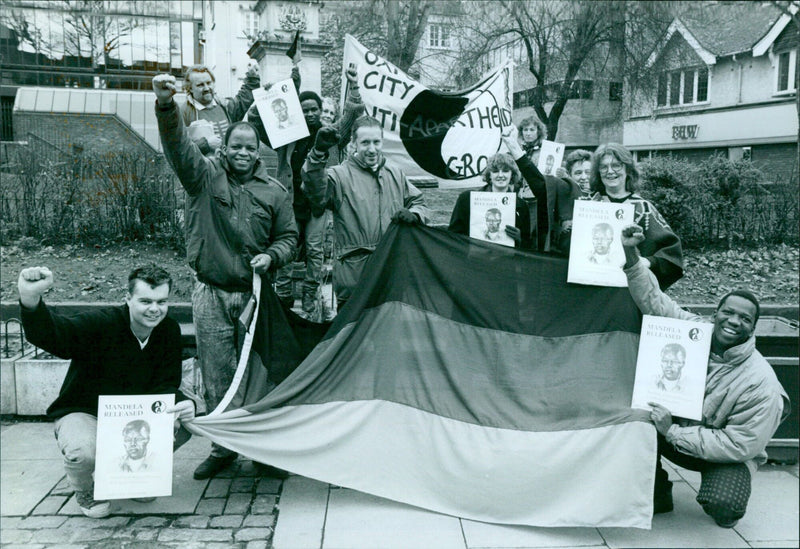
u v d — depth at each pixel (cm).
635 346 379
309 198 421
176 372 377
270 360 402
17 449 447
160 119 351
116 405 346
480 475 362
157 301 354
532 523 351
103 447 343
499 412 374
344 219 441
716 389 353
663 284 394
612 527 349
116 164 833
